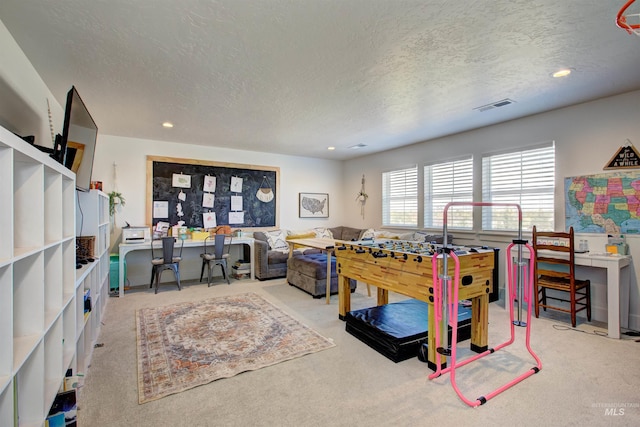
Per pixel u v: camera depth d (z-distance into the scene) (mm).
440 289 2252
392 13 1895
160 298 4230
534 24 2012
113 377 2230
